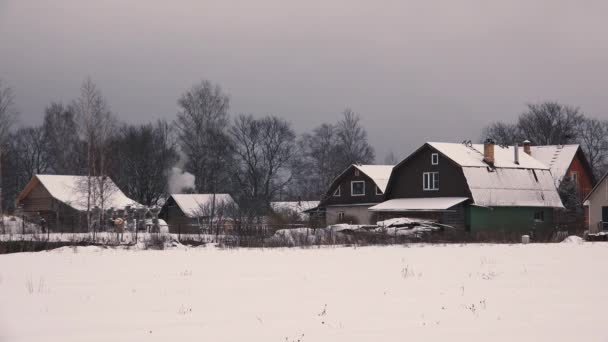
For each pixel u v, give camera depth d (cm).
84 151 8850
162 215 11775
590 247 6066
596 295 2984
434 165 9331
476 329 2288
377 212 9662
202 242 6400
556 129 14338
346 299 2877
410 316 2509
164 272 3881
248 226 7188
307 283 3384
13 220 8556
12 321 2400
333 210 10731
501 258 4834
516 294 3014
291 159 14300
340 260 4669
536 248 5941
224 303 2775
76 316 2491
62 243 5816
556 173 10394
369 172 10306
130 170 12619
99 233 7225
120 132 12750
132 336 2173
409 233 7488
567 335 2208
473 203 8744
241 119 13762
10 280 3484
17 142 14050
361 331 2256
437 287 3238
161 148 13250
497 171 9162
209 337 2166
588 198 8912
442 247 6134
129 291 3089
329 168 14638
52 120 12731
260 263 4434
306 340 2131
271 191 13738
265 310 2623
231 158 13188
